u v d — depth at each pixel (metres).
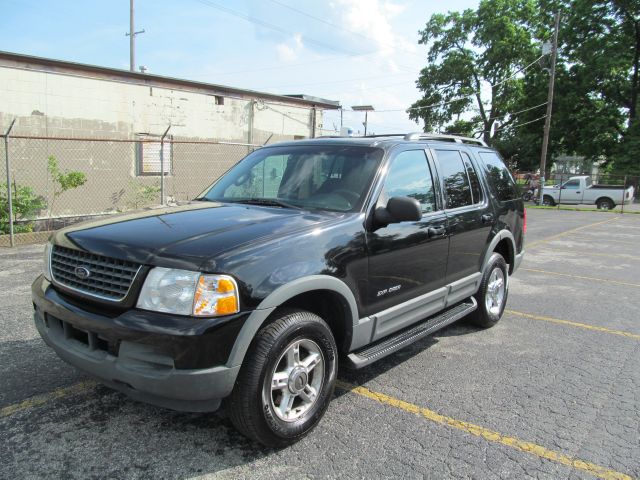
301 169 3.98
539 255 10.77
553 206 27.84
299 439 3.04
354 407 3.53
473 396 3.76
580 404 3.66
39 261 7.75
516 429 3.29
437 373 4.18
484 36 41.03
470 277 4.79
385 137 4.39
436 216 4.16
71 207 12.04
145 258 2.65
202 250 2.68
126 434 3.05
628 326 5.66
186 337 2.47
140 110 13.16
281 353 2.80
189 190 14.67
